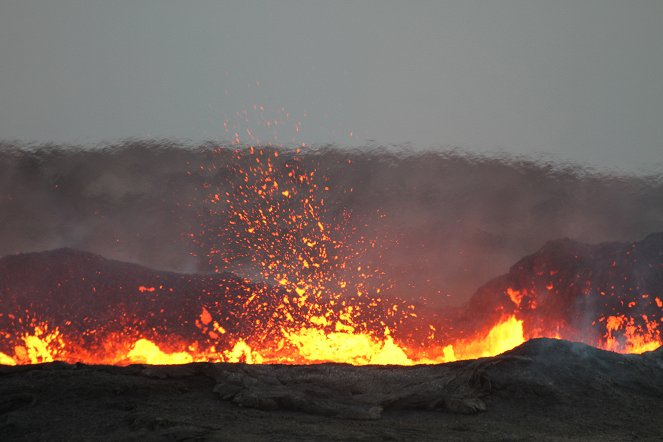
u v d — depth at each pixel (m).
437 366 26.86
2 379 25.42
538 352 26.16
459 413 23.75
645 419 23.25
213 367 26.12
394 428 22.28
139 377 25.61
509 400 24.38
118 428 21.61
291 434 21.20
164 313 38.59
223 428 21.42
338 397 24.48
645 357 26.59
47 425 21.80
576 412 23.67
